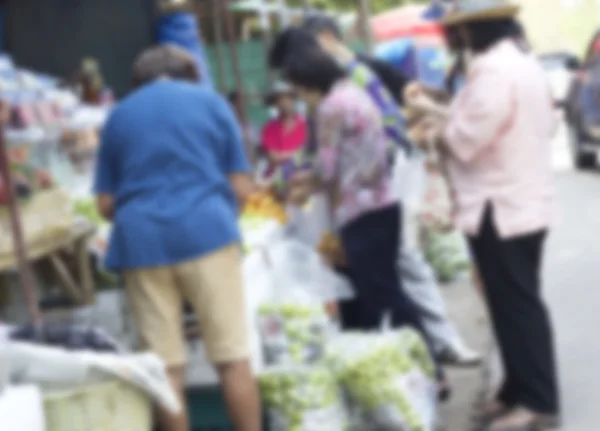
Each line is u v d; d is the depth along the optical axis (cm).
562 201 1611
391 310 643
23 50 818
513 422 626
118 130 511
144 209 498
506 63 604
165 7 802
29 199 512
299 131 782
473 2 607
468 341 854
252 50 1084
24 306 543
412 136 622
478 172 612
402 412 577
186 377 562
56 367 409
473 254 628
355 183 632
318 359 593
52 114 571
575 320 909
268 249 625
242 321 511
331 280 642
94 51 813
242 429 517
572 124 1931
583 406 676
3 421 366
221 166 518
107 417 415
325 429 553
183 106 510
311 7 1351
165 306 504
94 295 555
